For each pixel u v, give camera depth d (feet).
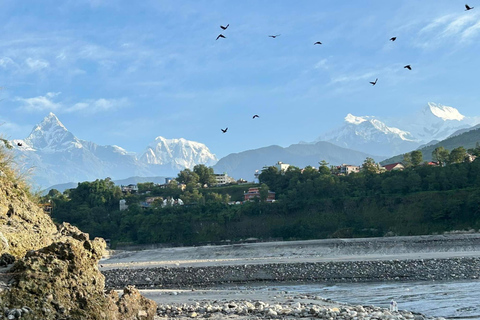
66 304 48.47
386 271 219.00
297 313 82.58
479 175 633.20
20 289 46.60
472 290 149.48
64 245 51.34
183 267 242.58
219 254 405.59
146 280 229.86
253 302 110.83
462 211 600.80
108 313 51.55
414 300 131.13
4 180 78.43
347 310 89.86
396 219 634.02
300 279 219.82
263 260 285.84
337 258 271.90
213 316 79.56
